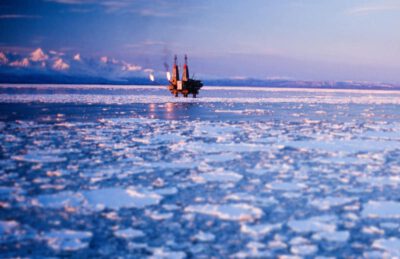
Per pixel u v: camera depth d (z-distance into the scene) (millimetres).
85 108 27438
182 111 26125
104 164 9383
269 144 12523
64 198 6703
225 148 11695
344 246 4812
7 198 6691
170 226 5449
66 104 31375
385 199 6723
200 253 4613
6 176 8180
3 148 11430
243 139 13555
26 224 5516
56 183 7672
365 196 6887
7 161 9664
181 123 18547
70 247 4754
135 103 34469
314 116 23438
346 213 6008
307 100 46344
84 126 16922
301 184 7625
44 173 8477
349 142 13023
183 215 5887
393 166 9312
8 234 5152
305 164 9500
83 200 6598
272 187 7430
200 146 12008
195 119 20688
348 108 31719
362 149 11680
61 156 10320
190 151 11188
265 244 4875
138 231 5258
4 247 4758
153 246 4797
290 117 22469
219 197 6793
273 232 5254
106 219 5719
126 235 5129
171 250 4684
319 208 6238
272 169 8953
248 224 5531
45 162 9578
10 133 14516
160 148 11633
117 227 5410
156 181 7863
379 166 9320
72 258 4484
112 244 4855
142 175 8344
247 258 4488
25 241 4934
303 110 28562
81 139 13234
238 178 8109
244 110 27781
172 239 5004
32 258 4473
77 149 11359
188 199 6680
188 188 7363
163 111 25938
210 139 13500
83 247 4754
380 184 7676
